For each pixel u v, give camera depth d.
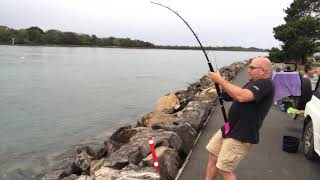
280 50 38.84
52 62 82.19
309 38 37.28
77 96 28.83
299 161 8.09
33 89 33.28
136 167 6.29
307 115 8.52
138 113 21.42
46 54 127.81
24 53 125.38
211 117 12.72
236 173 7.27
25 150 13.49
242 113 4.84
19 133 16.19
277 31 39.38
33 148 13.75
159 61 108.94
